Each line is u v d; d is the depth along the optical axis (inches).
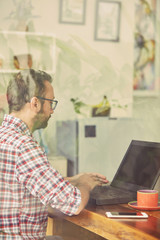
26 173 46.2
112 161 89.4
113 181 65.6
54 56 103.5
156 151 61.9
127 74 110.0
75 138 88.1
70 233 73.8
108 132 91.4
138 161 64.4
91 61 106.0
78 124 89.4
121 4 108.9
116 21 108.8
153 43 111.2
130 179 63.4
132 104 108.3
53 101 55.4
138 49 111.0
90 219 51.2
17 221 47.2
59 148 87.9
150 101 108.3
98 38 107.9
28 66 99.5
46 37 103.0
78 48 105.6
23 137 47.5
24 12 101.5
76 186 54.2
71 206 48.2
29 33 101.9
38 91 52.9
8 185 46.4
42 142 86.7
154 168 60.6
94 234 72.5
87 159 87.9
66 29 104.9
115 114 104.1
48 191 46.4
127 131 96.8
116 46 109.0
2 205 46.6
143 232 42.4
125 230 45.2
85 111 101.2
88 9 106.4
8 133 48.0
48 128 87.4
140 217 48.5
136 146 67.2
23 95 52.1
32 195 47.8
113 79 107.3
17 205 46.9
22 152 46.3
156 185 59.6
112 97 105.0
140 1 110.3
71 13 105.1
